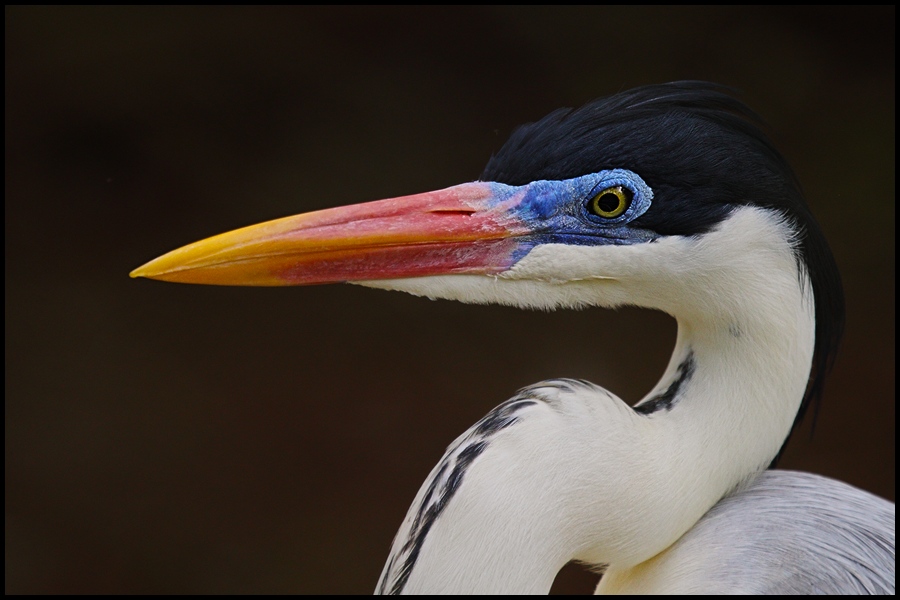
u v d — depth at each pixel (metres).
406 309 12.27
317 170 13.25
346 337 11.90
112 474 10.20
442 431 10.59
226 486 10.07
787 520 4.07
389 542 9.52
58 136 13.80
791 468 9.90
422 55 14.62
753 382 3.85
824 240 4.00
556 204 3.86
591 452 3.59
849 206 12.23
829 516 4.12
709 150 3.76
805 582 3.92
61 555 9.33
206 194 13.20
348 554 9.42
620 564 3.86
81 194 13.32
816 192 12.38
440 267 3.90
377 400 11.00
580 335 11.62
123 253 12.70
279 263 3.85
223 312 12.33
